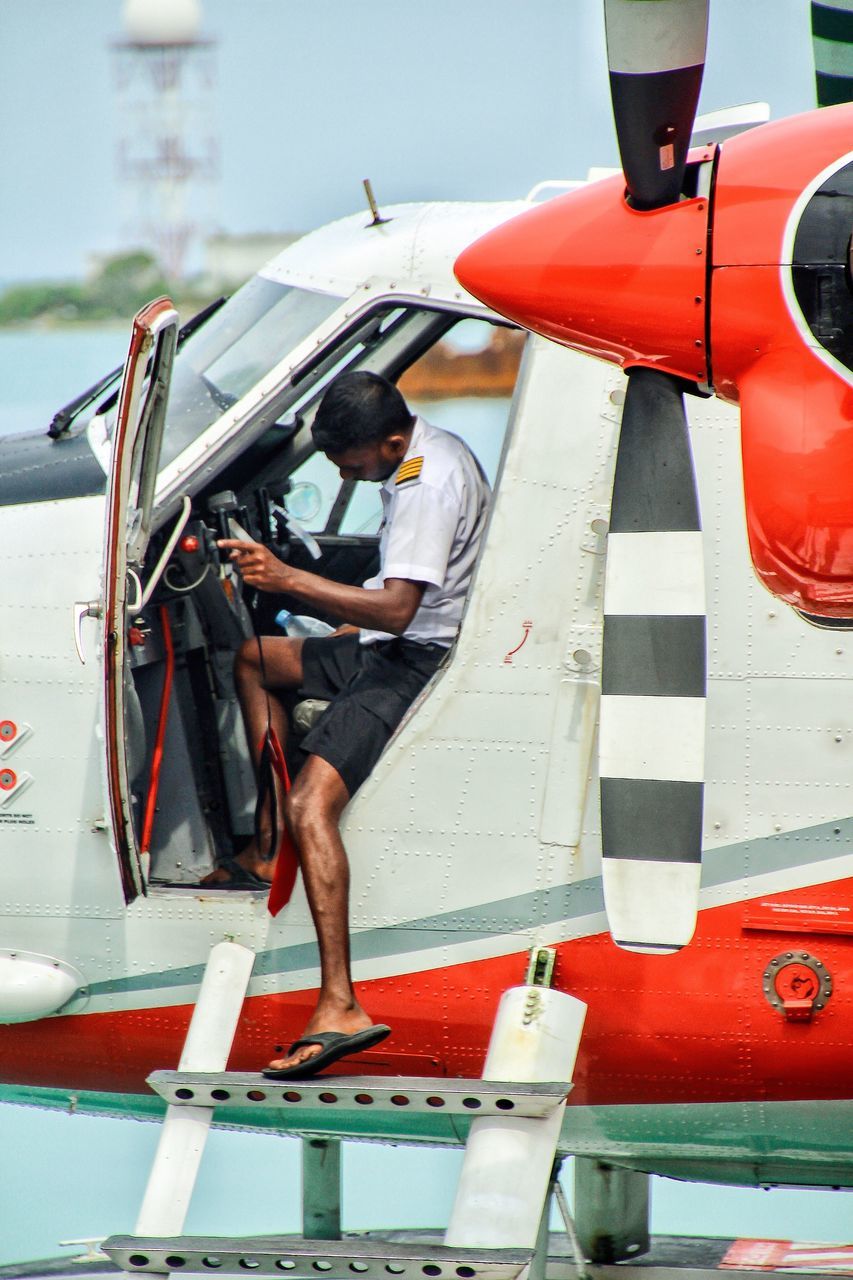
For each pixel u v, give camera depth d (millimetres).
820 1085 14344
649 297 12492
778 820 14070
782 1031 14172
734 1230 22703
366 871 14602
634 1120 15156
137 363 13234
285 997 14750
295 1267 12828
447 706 14469
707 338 12430
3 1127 25984
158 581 15406
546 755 14344
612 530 12672
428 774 14500
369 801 14578
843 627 13219
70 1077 15867
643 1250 18094
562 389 14414
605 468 14297
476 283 13055
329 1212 17484
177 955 14922
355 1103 13469
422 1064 14875
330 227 16062
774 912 14055
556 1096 13039
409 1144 16266
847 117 12617
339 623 17109
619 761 12523
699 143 14555
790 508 12133
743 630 14133
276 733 15750
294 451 17031
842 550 12164
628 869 12516
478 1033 14617
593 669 14242
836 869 13977
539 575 14367
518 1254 12523
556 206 12992
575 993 14406
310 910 14203
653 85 11727
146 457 14164
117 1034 15328
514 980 14469
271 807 15547
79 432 16078
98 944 15023
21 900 15031
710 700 14164
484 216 15219
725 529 14180
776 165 12383
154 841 15633
